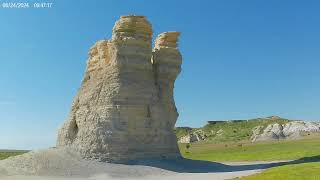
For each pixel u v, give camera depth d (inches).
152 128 3253.0
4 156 5900.6
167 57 3533.5
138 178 2613.2
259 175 2278.5
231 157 4448.8
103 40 3452.3
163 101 3444.9
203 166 3186.5
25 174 2709.2
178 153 3425.2
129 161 3043.8
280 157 3951.8
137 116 3198.8
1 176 2647.6
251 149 5649.6
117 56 3250.5
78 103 3508.9
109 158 3029.0
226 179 2289.6
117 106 3159.5
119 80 3216.0
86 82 3538.4
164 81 3511.3
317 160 3203.7
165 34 3607.3
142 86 3277.6
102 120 3147.1
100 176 2684.5
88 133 3164.4
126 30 3304.6
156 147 3238.2
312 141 6545.3
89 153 3078.2
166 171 2876.5
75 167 2851.9
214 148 6958.7
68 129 3440.0
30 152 3129.9
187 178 2527.1
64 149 3201.3
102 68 3395.7
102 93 3243.1
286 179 2023.9
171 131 3452.3
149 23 3395.7
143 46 3346.5
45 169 2783.0
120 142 3085.6
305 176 2076.8
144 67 3326.8
